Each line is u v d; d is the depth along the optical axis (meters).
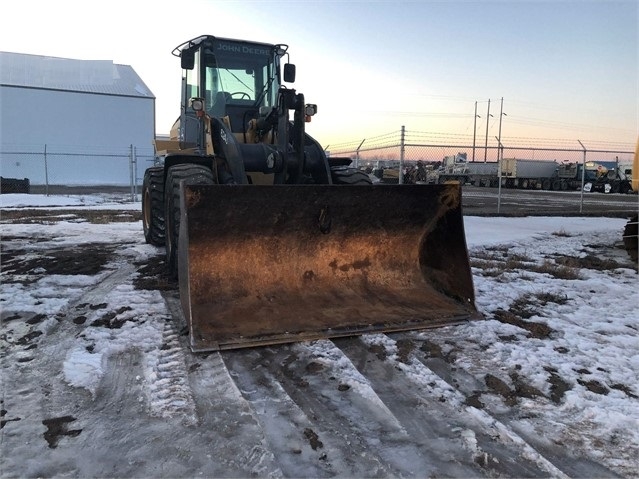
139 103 39.09
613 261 7.98
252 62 6.67
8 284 5.55
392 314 4.32
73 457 2.43
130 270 6.37
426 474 2.37
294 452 2.52
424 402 3.06
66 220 13.05
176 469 2.35
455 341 4.04
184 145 7.16
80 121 37.34
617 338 4.24
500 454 2.54
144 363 3.48
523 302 5.32
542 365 3.62
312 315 4.15
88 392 3.07
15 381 3.21
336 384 3.26
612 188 33.66
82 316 4.44
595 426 2.83
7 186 23.06
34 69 39.56
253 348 3.77
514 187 39.25
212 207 3.98
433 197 4.71
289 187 4.13
